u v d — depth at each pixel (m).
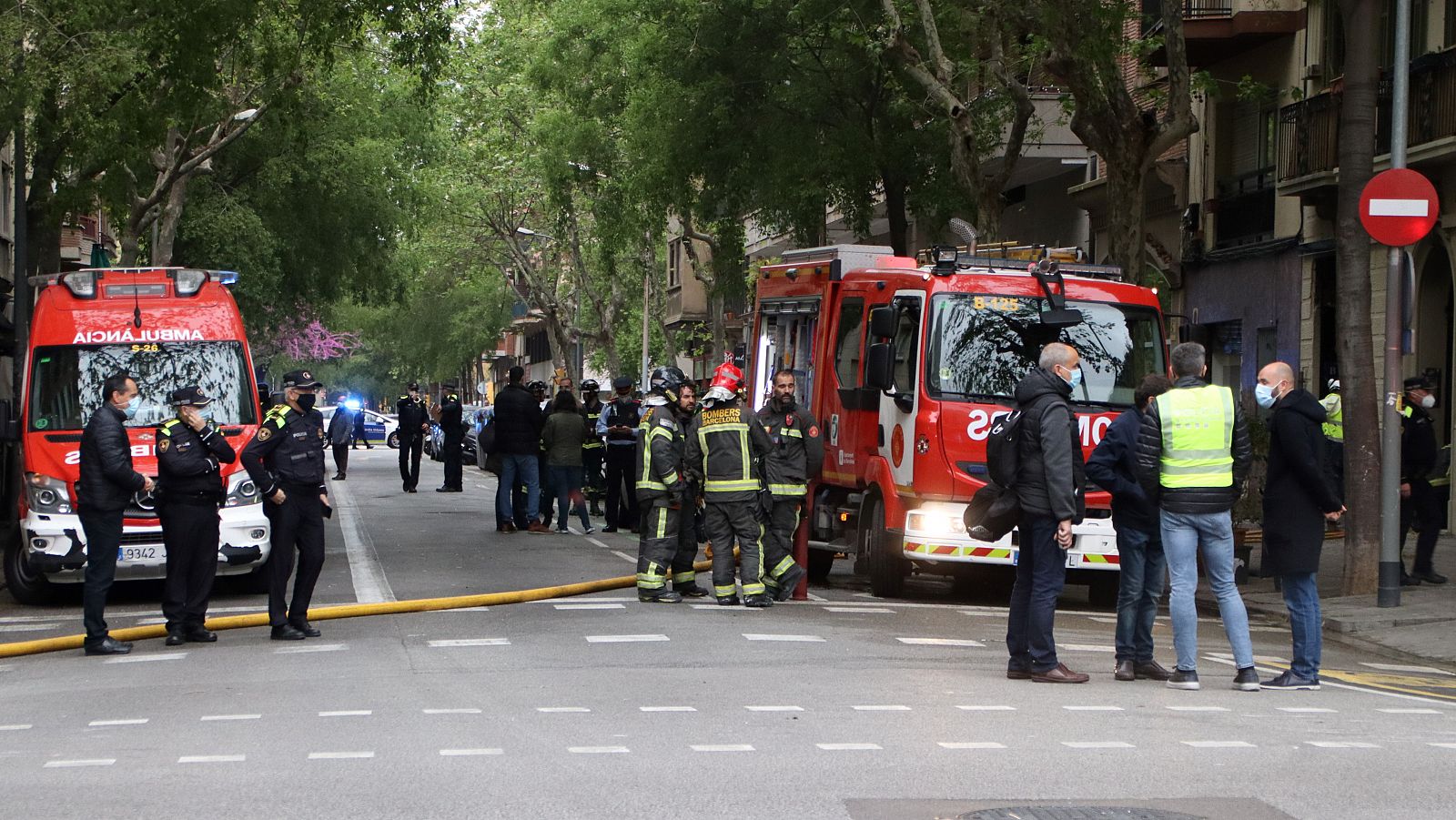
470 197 52.81
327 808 7.03
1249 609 16.69
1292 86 27.52
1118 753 8.41
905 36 23.23
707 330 64.06
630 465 24.94
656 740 8.70
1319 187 25.33
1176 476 11.00
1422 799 7.31
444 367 90.19
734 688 10.59
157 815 6.93
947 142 29.31
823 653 12.34
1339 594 17.03
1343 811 7.05
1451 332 24.42
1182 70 20.67
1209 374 30.64
